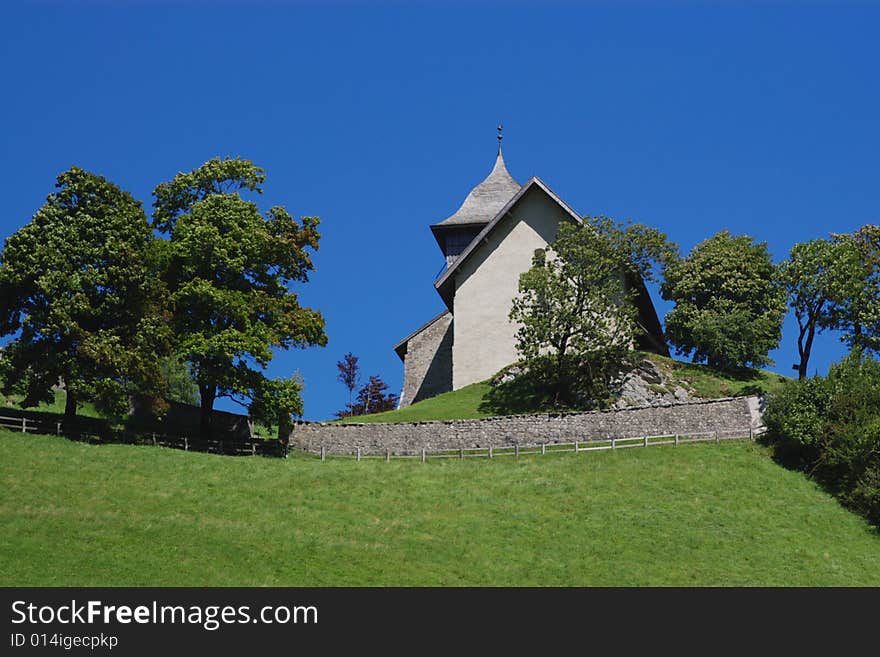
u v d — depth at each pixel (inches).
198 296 2145.7
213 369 2140.7
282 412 2192.4
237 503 1772.9
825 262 2411.4
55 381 1983.3
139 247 2122.3
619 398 2407.7
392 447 2206.0
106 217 2080.5
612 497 1867.6
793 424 1988.2
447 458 2139.5
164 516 1669.5
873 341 2397.9
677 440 2094.0
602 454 2070.6
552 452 2106.3
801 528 1779.0
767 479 1934.1
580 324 2411.4
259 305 2207.2
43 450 1886.1
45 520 1583.4
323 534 1660.9
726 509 1829.5
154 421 2231.8
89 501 1689.2
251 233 2240.4
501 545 1673.2
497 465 2048.5
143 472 1866.4
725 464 1989.4
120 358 1984.5
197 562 1512.1
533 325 2427.4
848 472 1898.4
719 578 1594.5
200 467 1934.1
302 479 1923.0
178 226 2228.1
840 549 1717.5
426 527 1727.4
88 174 2107.5
